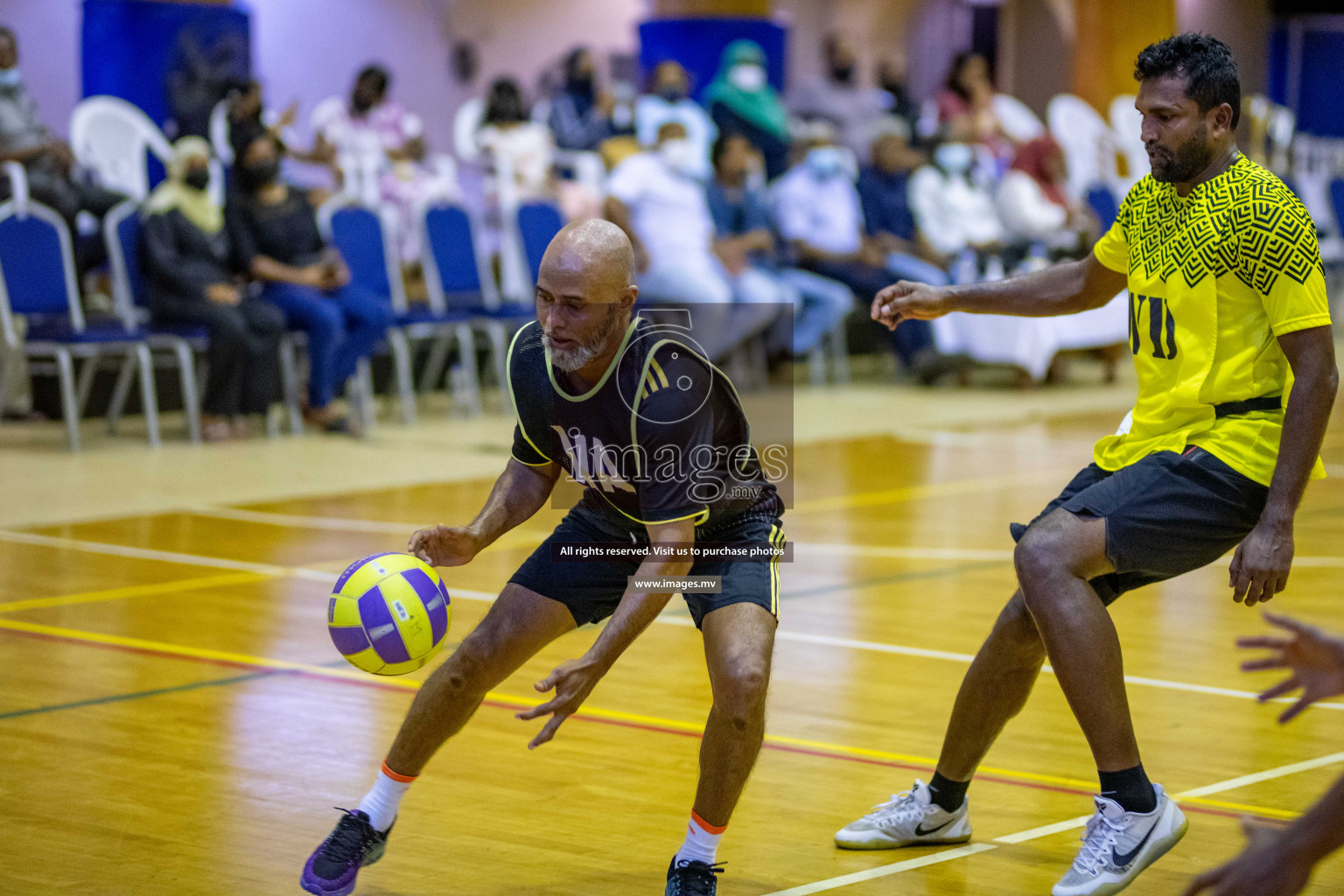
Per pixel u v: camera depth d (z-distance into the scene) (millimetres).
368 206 18438
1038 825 6402
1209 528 5516
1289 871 3225
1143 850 5453
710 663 5305
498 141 21312
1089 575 5539
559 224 20000
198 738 7457
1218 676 8727
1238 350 5508
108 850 5984
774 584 5496
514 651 5523
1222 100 5430
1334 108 41094
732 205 21078
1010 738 7566
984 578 11281
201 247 16750
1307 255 5320
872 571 11492
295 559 11656
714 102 23719
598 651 5039
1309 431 5316
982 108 26297
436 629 5488
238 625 9711
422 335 18859
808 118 25453
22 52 22500
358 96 21125
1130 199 5918
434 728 5492
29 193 17062
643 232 19734
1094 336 22703
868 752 7363
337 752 7273
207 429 16969
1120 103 27922
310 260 17422
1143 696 8328
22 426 17688
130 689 8305
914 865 5949
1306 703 3643
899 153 22953
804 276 21891
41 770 6965
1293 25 40969
